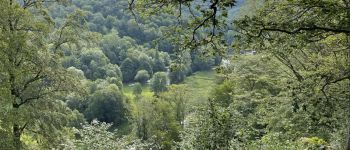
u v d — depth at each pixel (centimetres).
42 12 1905
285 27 738
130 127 6338
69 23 1941
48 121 1828
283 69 2167
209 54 700
